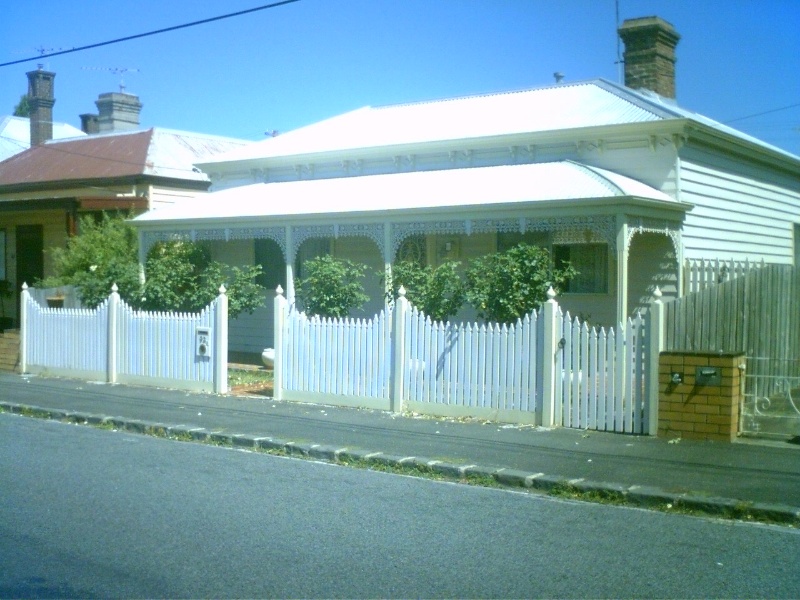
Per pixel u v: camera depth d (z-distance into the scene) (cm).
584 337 1066
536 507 771
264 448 1032
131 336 1521
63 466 933
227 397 1368
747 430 1030
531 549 646
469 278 1370
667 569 600
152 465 942
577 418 1074
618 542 664
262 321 1983
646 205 1452
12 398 1378
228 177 2192
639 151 1634
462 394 1159
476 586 567
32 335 1681
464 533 688
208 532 687
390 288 1464
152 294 1723
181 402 1321
